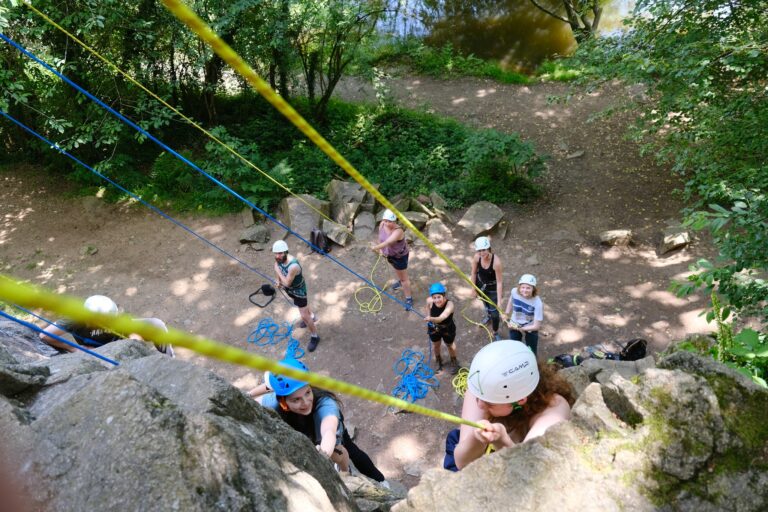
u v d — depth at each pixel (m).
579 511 1.84
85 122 11.80
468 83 17.45
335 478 2.83
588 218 11.34
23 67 10.77
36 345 4.21
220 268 10.59
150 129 13.66
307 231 11.16
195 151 13.73
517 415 2.35
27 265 10.83
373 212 11.65
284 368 1.00
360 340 8.83
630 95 15.20
